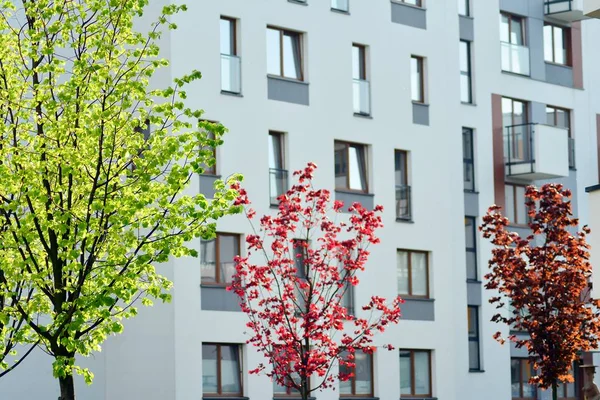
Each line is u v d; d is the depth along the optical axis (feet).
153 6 109.81
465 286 133.69
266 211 115.44
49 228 68.80
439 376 129.08
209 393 110.42
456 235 133.69
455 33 135.64
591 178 150.41
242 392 112.88
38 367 104.17
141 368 106.83
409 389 126.82
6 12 72.74
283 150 118.21
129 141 69.67
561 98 147.95
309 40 120.67
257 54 116.26
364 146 125.39
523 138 141.08
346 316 95.45
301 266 117.29
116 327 69.72
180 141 70.18
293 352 93.15
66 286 69.15
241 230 113.39
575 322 104.47
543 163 139.33
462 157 135.64
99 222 68.59
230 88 114.21
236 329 112.47
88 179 69.31
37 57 70.49
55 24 69.92
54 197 68.90
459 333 132.46
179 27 110.32
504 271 105.81
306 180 118.93
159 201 69.46
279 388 115.24
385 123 126.52
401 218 127.03
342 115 122.72
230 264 112.98
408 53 129.70
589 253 109.19
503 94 141.28
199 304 110.11
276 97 117.39
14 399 102.63
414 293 128.26
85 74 69.41
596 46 153.28
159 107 70.23
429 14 132.26
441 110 132.36
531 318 107.86
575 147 148.87
